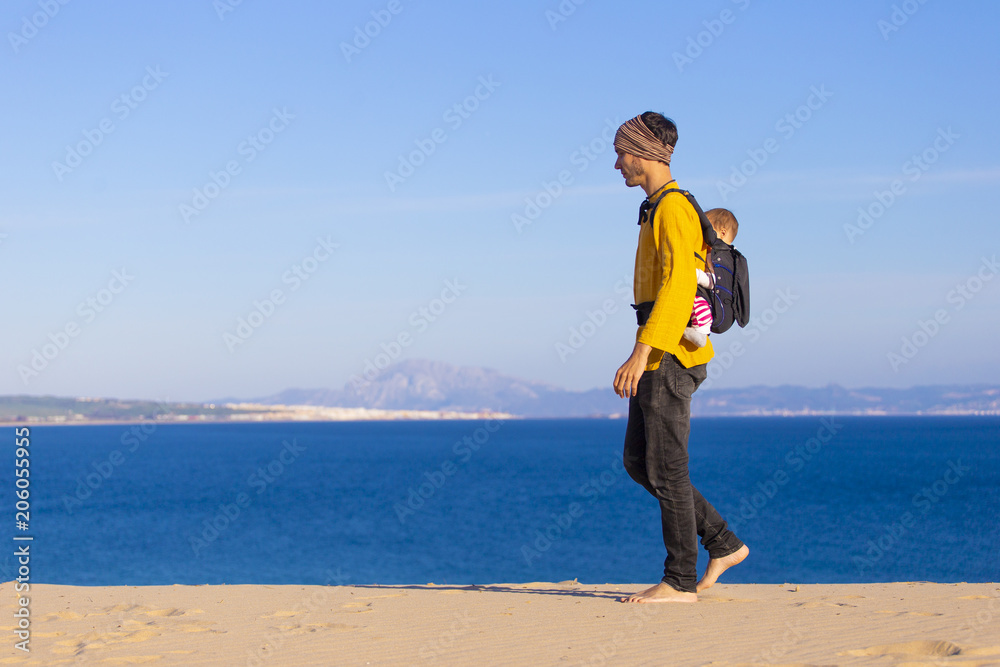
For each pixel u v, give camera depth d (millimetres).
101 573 18781
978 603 4188
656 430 4137
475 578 17859
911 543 22516
